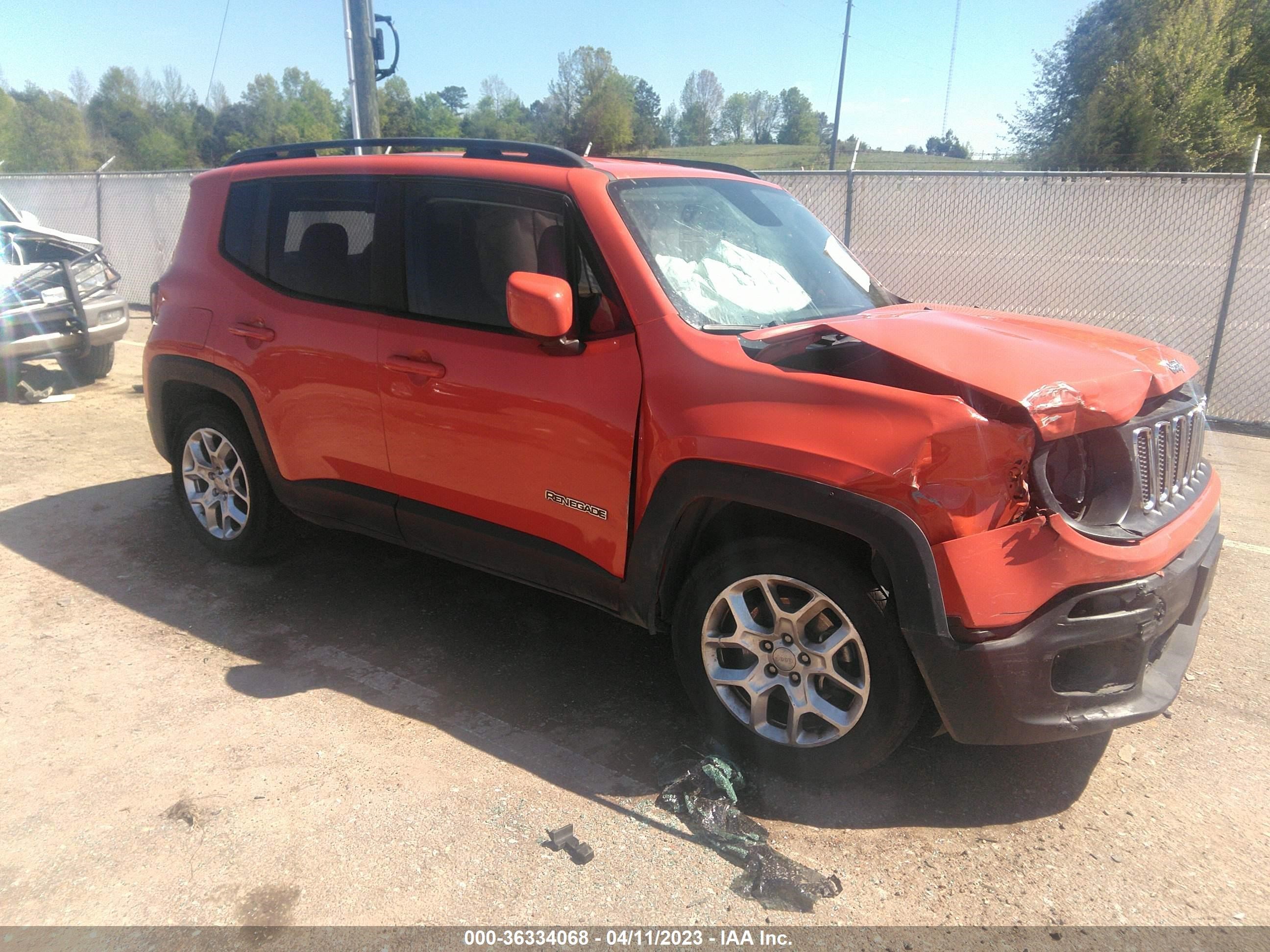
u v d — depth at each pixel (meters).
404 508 3.53
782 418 2.55
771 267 3.42
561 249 3.09
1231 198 7.98
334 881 2.38
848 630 2.59
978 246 9.01
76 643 3.62
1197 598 2.75
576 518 3.04
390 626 3.85
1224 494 5.93
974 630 2.37
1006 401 2.35
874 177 9.25
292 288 3.81
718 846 2.54
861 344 2.83
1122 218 8.40
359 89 8.91
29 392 7.60
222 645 3.64
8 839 2.51
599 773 2.87
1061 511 2.41
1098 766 2.98
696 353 2.76
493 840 2.55
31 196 14.73
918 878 2.45
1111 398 2.47
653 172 3.39
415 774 2.84
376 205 3.54
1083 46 28.67
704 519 2.87
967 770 2.94
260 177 4.01
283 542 4.30
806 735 2.78
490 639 3.76
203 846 2.49
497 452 3.17
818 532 2.68
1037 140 29.92
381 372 3.44
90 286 8.09
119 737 2.99
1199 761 3.01
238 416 4.16
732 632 2.91
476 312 3.25
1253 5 26.73
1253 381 8.08
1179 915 2.33
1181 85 25.22
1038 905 2.36
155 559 4.46
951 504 2.36
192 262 4.21
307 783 2.78
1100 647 2.47
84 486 5.51
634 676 3.50
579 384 2.95
